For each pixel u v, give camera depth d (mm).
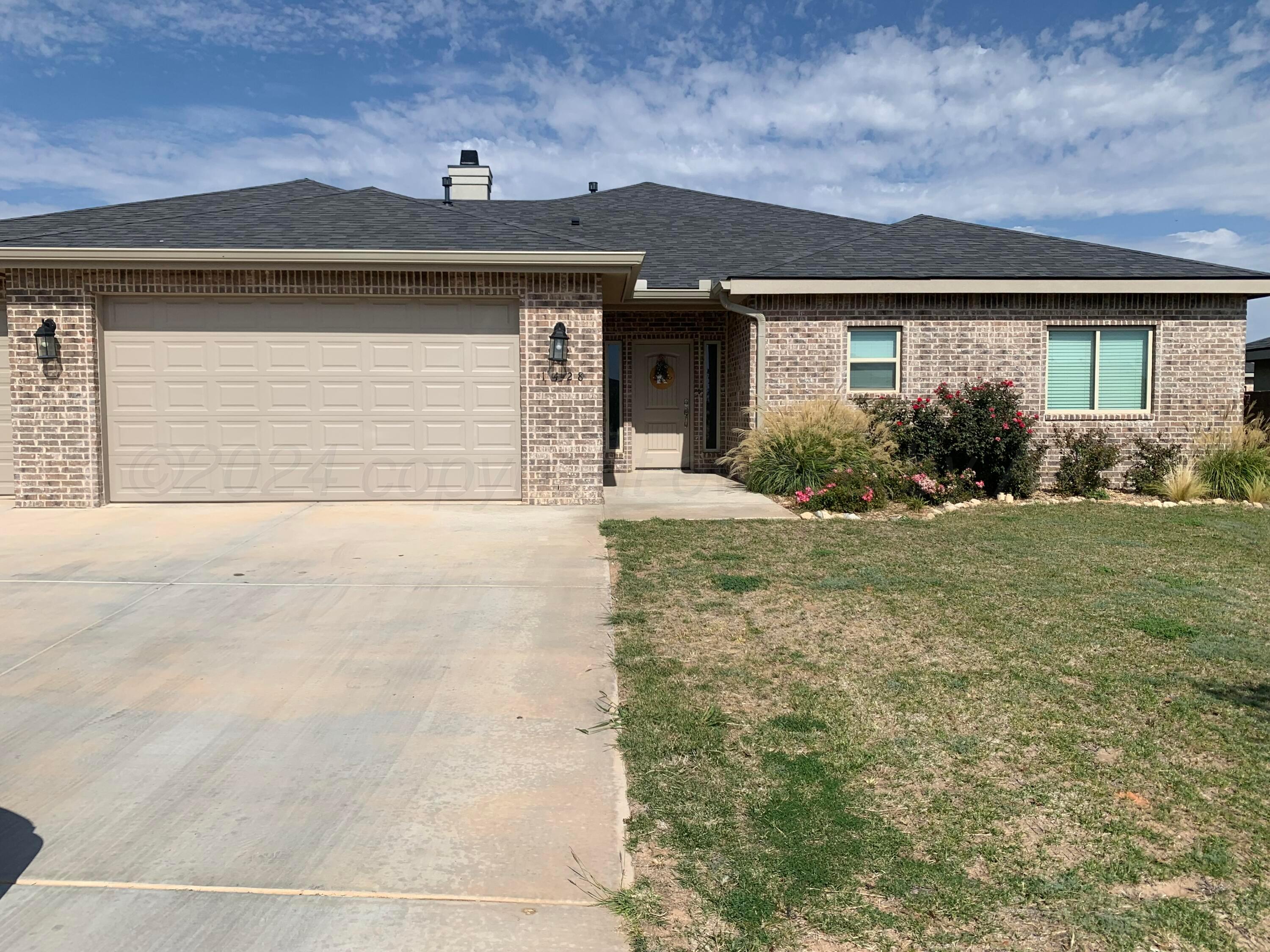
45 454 10125
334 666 4875
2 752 3789
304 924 2629
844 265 13297
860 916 2680
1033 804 3359
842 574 7051
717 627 5617
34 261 9742
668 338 15438
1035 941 2566
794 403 12578
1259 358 22891
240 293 10172
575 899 2768
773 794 3439
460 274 10320
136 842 3074
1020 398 12625
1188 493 11977
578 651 5148
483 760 3738
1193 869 2930
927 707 4301
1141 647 5219
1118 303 13180
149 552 7684
